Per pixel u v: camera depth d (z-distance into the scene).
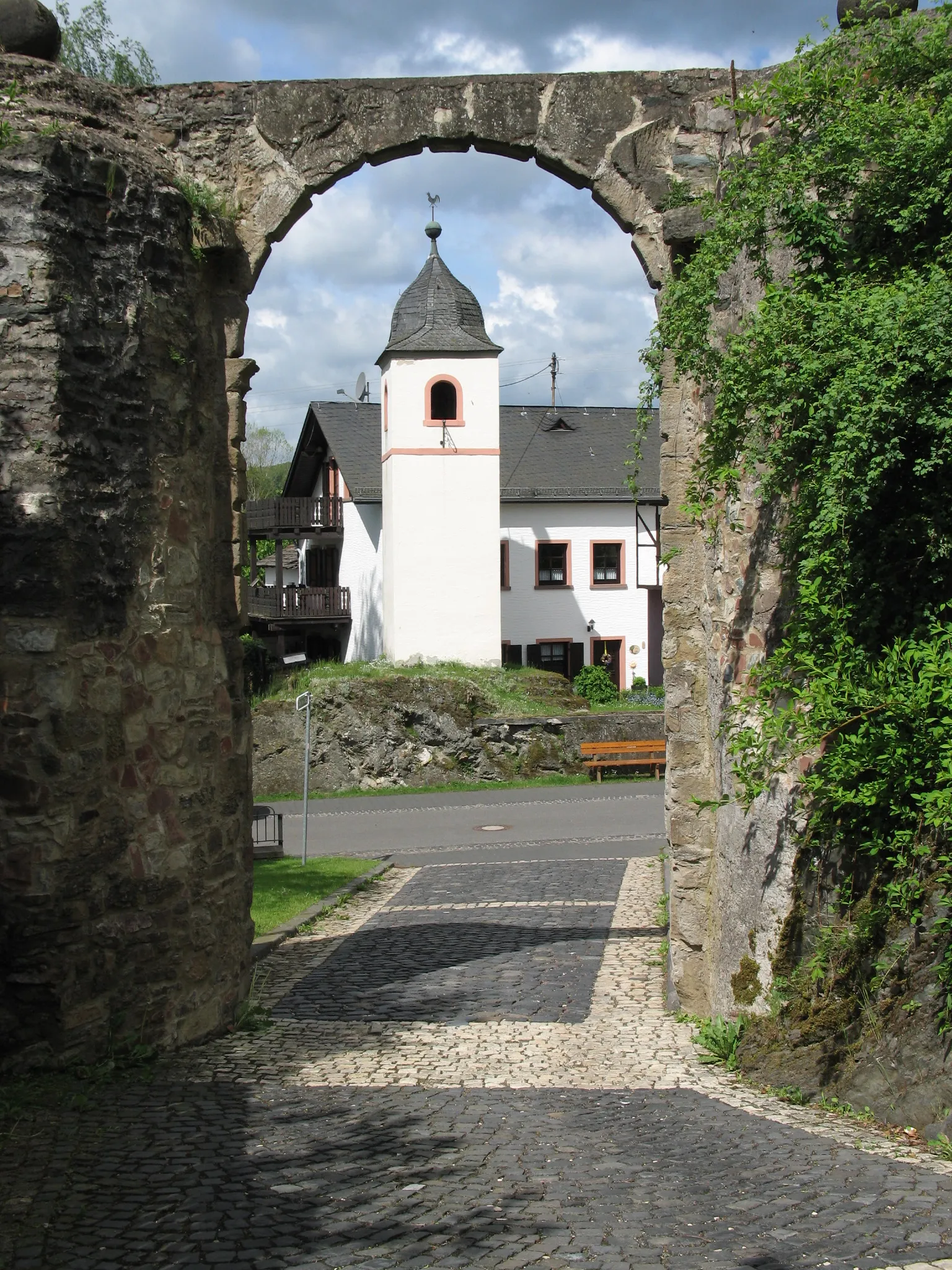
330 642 40.62
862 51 7.27
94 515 7.25
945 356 6.18
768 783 7.25
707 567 8.52
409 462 33.56
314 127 8.88
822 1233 4.44
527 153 9.06
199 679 8.12
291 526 38.78
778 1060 6.79
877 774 6.29
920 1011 5.93
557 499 38.44
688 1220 4.63
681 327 7.55
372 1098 6.66
